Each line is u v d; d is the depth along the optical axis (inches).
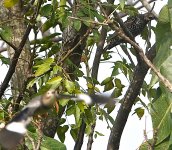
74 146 463.2
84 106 394.3
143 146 347.3
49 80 376.8
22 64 482.6
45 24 461.1
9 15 487.8
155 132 299.6
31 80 436.5
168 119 369.4
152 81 364.8
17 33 489.4
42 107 247.4
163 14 374.3
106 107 502.3
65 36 460.1
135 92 453.1
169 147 362.6
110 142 462.3
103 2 434.6
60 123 461.7
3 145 231.6
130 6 482.0
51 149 358.0
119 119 457.4
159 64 369.4
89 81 454.3
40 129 302.2
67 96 252.8
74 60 470.9
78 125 406.3
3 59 481.4
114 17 424.2
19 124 237.5
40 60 454.0
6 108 426.0
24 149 354.6
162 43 372.8
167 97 366.0
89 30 402.6
